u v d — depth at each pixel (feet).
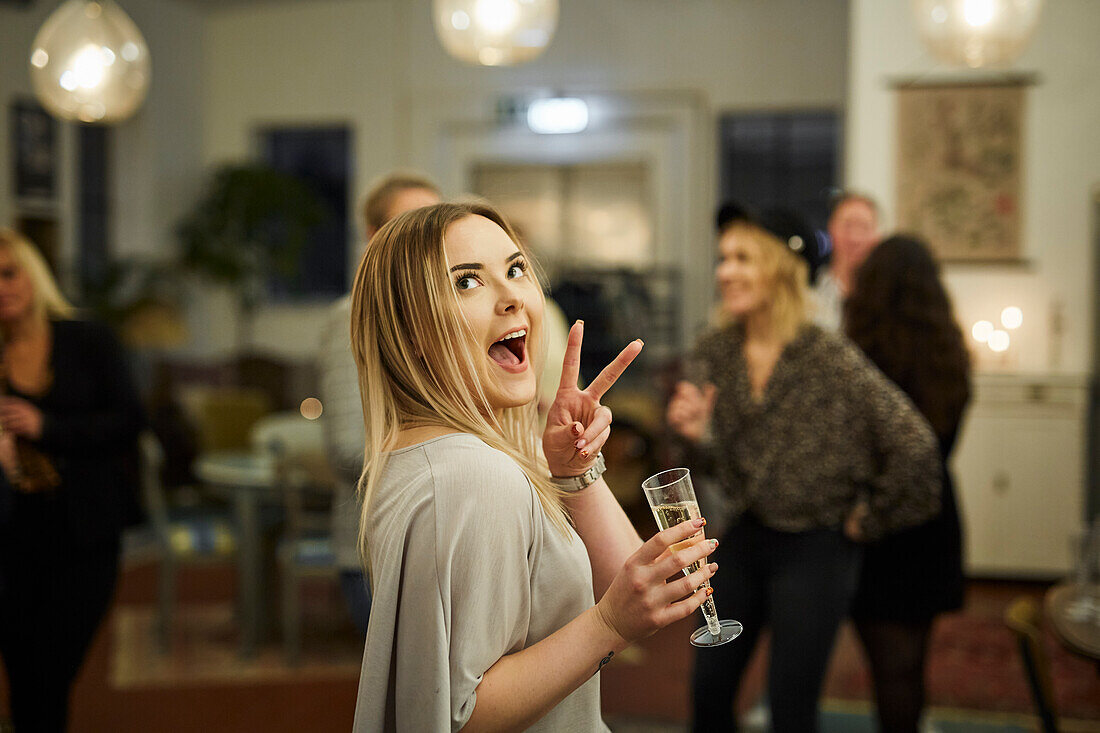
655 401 25.03
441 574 3.35
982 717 11.39
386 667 3.44
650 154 27.89
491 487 3.45
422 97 28.78
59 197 23.34
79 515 8.35
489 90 28.48
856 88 18.44
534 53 10.98
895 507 7.28
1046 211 17.85
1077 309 17.75
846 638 14.34
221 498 19.20
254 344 29.58
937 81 18.11
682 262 27.81
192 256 26.94
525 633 3.63
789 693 7.23
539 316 3.93
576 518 4.19
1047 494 17.07
